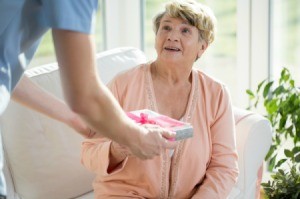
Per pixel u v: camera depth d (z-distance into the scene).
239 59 3.03
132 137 1.29
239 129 2.15
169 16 1.92
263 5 2.86
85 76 1.12
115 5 3.52
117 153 1.76
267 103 2.47
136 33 3.54
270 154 2.49
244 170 2.13
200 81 2.01
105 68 2.35
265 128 2.16
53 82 2.24
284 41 2.93
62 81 1.14
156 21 1.97
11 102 2.14
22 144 2.16
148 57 3.57
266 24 2.88
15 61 1.19
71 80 1.12
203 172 1.96
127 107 1.94
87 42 1.10
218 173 1.95
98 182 1.97
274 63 2.97
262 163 2.22
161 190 1.92
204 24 1.92
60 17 1.07
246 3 2.92
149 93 1.95
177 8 1.90
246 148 2.12
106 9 3.50
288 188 2.44
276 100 2.45
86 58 1.10
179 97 1.98
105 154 1.77
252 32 2.93
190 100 1.96
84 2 1.09
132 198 1.90
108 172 1.82
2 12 1.12
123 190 1.92
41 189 2.20
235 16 2.99
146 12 3.49
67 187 2.26
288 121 2.74
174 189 1.93
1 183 1.20
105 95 1.17
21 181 2.18
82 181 2.29
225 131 1.99
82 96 1.14
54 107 1.62
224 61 3.10
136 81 1.97
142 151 1.34
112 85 1.97
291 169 2.51
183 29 1.92
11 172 2.20
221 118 2.00
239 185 2.14
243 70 3.03
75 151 2.26
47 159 2.20
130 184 1.92
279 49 2.95
